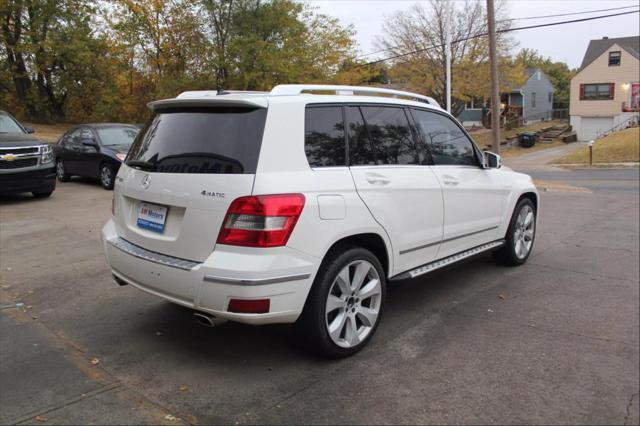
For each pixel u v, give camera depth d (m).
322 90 3.80
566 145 41.56
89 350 3.79
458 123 5.16
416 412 3.06
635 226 8.90
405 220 4.15
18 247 6.63
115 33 25.69
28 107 29.53
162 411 3.01
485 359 3.75
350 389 3.30
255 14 24.16
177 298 3.40
